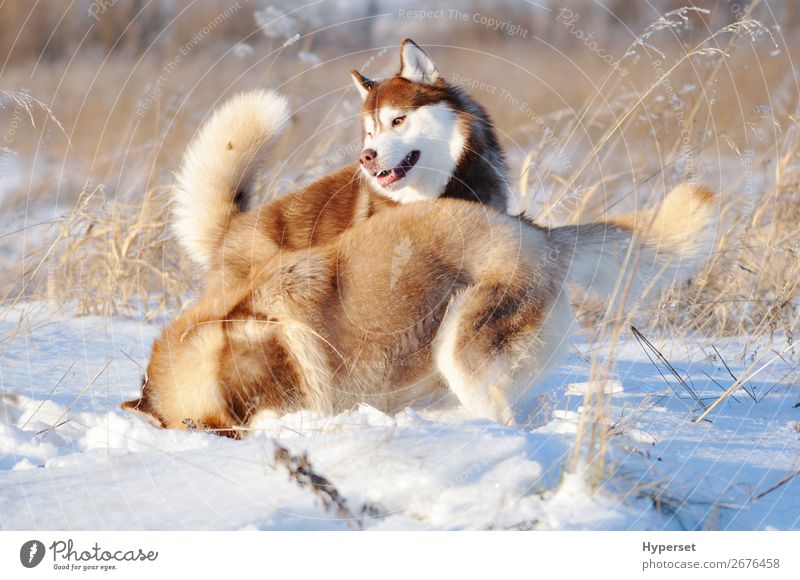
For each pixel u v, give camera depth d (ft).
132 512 36.58
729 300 72.59
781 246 78.13
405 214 52.29
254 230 59.88
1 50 205.16
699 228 53.67
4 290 75.46
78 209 75.51
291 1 160.15
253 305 50.39
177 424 51.19
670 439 45.68
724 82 146.61
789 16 204.23
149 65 188.96
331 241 53.62
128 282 80.59
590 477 37.09
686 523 36.96
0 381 59.16
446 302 50.57
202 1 194.49
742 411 53.06
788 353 65.57
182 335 51.75
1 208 104.47
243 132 61.21
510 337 50.16
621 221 54.13
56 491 38.55
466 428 41.09
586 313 74.64
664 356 66.69
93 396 57.26
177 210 62.75
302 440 40.96
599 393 41.60
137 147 117.80
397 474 37.29
